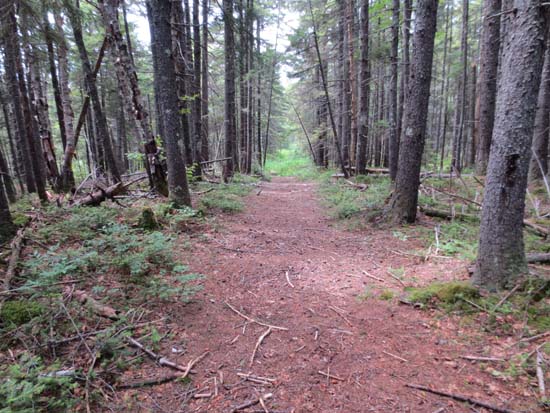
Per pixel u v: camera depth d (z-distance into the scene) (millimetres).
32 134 8922
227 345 3543
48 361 3080
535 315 3676
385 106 23766
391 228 8000
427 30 7387
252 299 4621
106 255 5176
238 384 2969
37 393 2518
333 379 3021
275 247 6988
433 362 3211
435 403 2709
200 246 6641
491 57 11766
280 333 3781
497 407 2609
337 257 6363
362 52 14422
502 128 3947
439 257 5898
